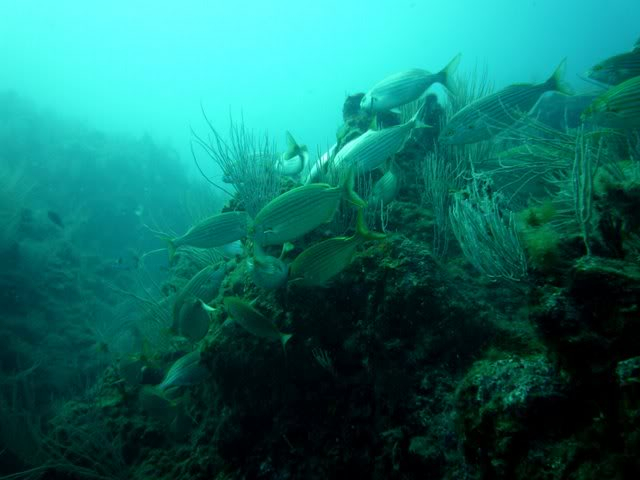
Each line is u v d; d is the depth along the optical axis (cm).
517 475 49
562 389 50
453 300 72
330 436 78
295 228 80
